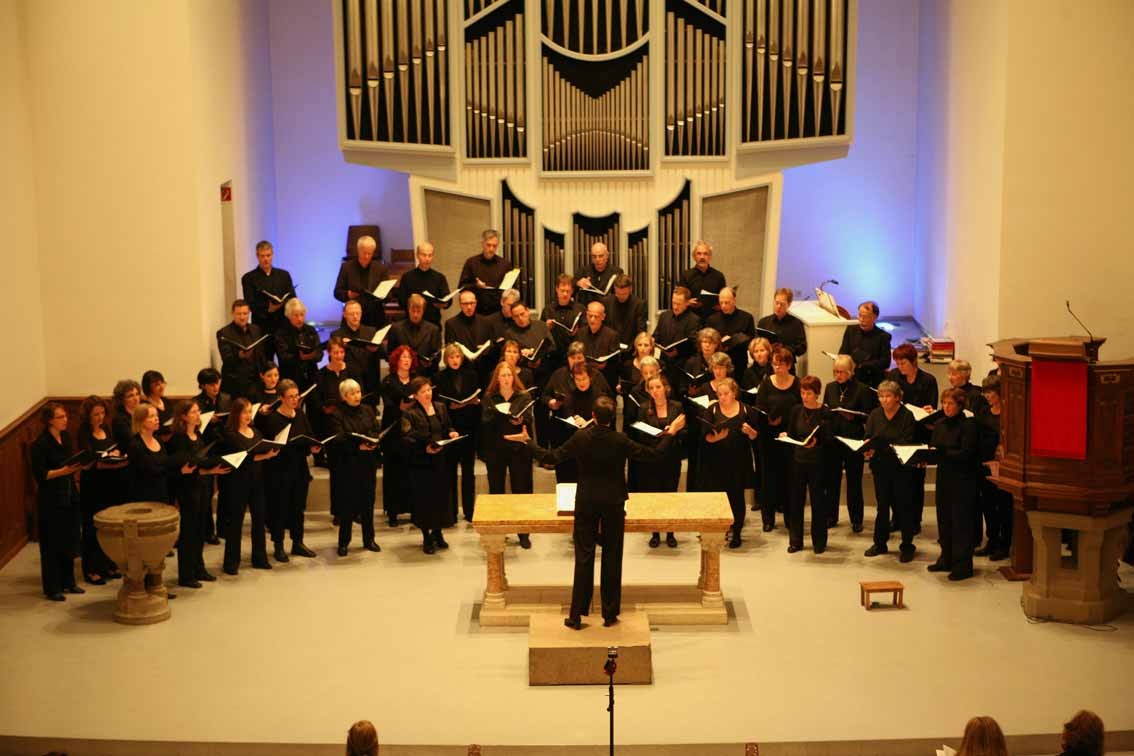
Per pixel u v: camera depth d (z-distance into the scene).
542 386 13.05
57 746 8.93
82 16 12.67
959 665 9.80
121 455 11.31
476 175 14.74
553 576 11.30
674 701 9.31
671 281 14.98
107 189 12.89
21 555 12.20
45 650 10.19
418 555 11.85
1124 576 11.39
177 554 11.87
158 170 12.88
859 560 11.69
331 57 16.06
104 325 13.06
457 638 10.29
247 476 11.42
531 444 10.02
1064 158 12.74
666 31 14.45
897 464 11.47
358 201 16.31
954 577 11.25
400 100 14.48
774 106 14.48
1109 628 10.39
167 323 13.08
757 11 14.23
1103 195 12.76
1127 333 12.93
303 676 9.72
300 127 16.19
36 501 12.43
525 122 14.66
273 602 10.96
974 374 13.75
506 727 8.99
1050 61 12.62
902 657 9.92
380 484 13.13
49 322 13.03
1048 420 10.26
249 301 13.17
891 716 9.09
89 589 11.34
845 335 12.87
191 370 13.15
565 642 9.59
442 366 14.02
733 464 11.73
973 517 11.25
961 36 14.19
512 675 9.72
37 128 12.80
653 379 11.59
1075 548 11.09
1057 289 12.93
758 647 10.09
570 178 14.73
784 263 16.52
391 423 12.25
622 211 14.80
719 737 8.83
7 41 12.37
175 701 9.39
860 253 16.44
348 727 9.04
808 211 16.39
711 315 13.38
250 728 9.04
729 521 10.26
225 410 12.13
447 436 11.64
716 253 14.92
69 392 13.14
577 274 13.81
